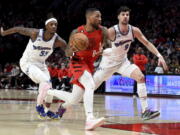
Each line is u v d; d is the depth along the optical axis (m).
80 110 5.82
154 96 10.94
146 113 4.47
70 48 3.67
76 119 4.55
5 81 15.87
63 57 14.98
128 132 3.42
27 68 4.48
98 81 4.79
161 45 13.77
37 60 4.55
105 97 10.25
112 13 18.34
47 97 4.39
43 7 20.09
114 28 4.54
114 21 17.83
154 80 11.05
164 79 10.83
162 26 15.76
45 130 3.48
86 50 3.71
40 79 4.30
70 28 18.64
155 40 14.51
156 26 15.94
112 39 4.55
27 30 4.43
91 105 3.64
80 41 3.53
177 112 5.79
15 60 18.31
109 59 4.70
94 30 3.70
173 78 10.59
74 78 3.76
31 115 4.91
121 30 4.53
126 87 11.78
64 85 12.73
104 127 3.80
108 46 3.79
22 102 7.46
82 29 3.72
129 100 8.88
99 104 7.38
